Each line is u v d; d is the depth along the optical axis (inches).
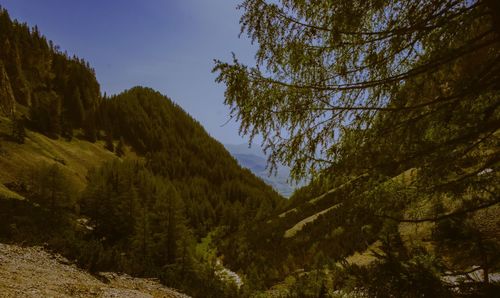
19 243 878.4
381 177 175.3
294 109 180.4
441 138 171.9
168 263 1465.3
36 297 462.6
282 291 984.9
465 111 153.6
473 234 159.6
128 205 1781.5
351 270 181.6
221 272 1718.8
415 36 168.6
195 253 1840.6
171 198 1608.0
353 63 183.5
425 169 167.6
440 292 153.2
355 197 179.2
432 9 161.8
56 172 2047.2
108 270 946.7
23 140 4377.5
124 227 1702.8
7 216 1149.7
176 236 1509.6
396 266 163.5
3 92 5531.5
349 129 180.7
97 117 7721.5
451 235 167.9
